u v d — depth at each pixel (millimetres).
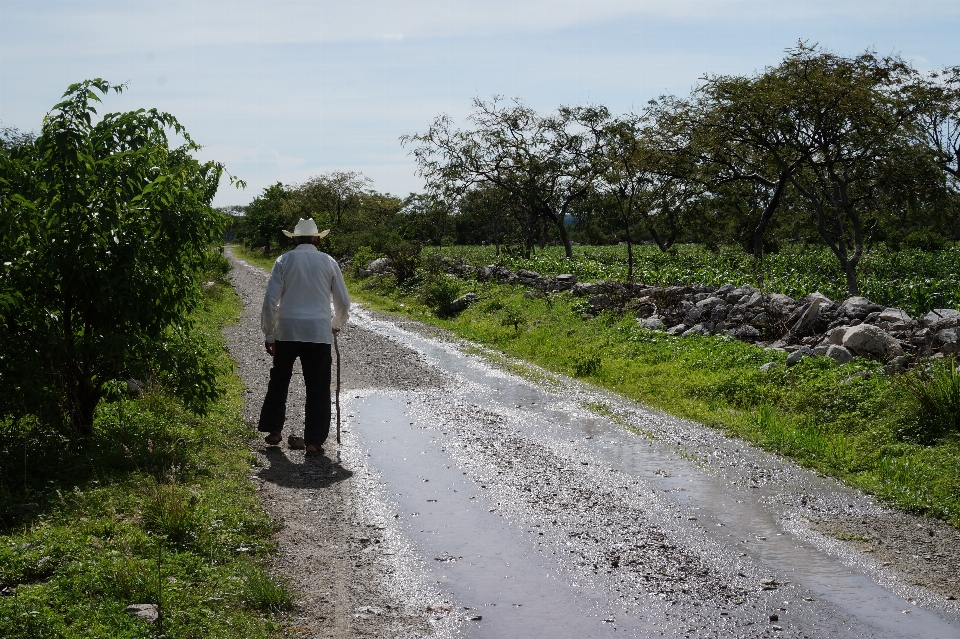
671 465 7117
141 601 3781
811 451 7461
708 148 26500
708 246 40969
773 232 41031
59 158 6004
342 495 6039
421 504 5910
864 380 8875
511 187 36625
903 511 5918
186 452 6410
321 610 4074
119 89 6359
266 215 63906
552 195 36719
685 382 10469
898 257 30578
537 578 4598
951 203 30406
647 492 6316
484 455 7336
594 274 25281
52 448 5922
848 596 4406
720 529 5484
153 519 4836
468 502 5984
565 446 7742
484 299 21234
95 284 6258
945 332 10344
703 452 7574
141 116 6629
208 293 22703
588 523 5570
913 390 7848
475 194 39531
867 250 32094
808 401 8836
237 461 6621
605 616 4109
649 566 4805
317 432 7141
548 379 11609
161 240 6629
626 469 6961
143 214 6523
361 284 29969
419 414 9102
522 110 35344
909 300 15320
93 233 6230
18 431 6137
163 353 6645
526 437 8086
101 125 6477
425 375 11812
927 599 4383
